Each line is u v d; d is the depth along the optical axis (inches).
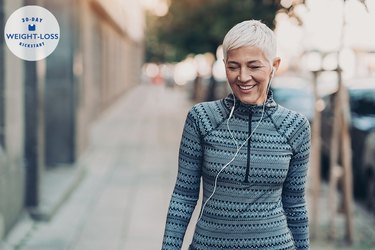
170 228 100.6
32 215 257.6
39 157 258.5
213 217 96.4
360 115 351.6
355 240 245.9
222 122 96.4
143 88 2110.0
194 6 643.5
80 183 351.9
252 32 92.5
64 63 368.5
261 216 95.7
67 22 370.9
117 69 1251.8
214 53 753.6
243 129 95.5
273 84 569.6
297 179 100.1
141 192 331.9
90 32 667.4
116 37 1220.5
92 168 407.5
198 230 98.2
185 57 1018.1
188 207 101.0
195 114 98.7
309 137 99.3
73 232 247.4
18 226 241.0
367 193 317.1
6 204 221.5
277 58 96.6
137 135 624.4
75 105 373.4
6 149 222.1
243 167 94.7
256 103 95.7
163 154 484.4
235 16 507.2
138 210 289.9
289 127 96.7
